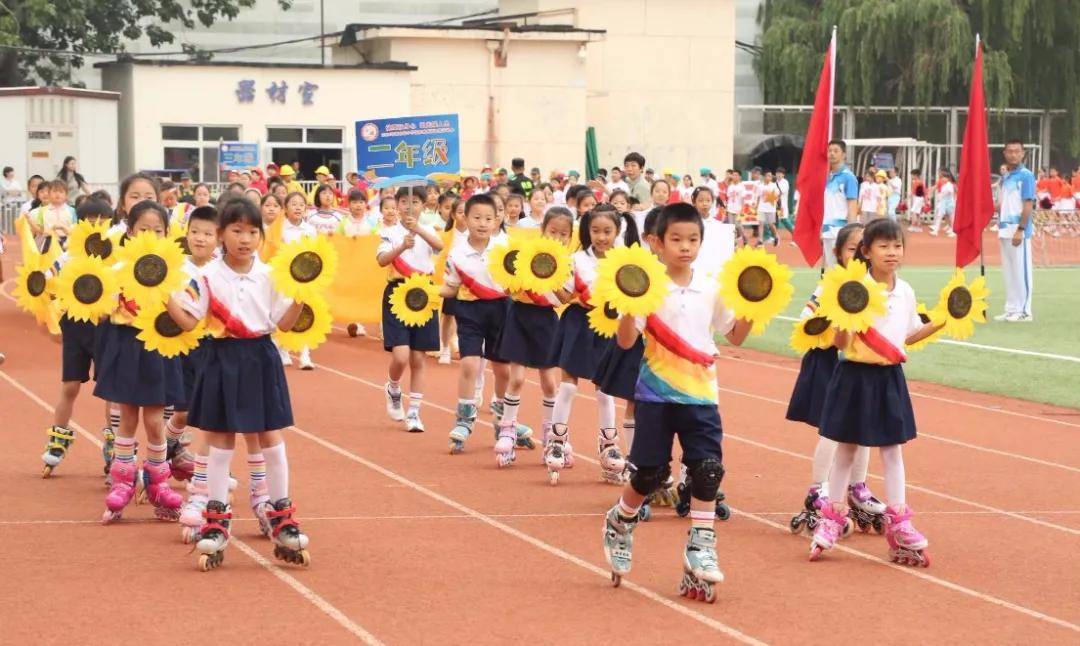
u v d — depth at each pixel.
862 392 7.62
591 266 9.48
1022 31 51.84
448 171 22.17
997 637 6.35
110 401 8.23
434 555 7.62
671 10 43.84
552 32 40.78
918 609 6.78
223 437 7.33
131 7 45.91
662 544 8.00
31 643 6.02
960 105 53.53
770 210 37.59
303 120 38.78
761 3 56.19
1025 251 20.34
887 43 50.75
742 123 51.53
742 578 7.31
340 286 17.97
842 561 7.71
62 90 35.62
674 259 6.99
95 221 9.45
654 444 6.90
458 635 6.22
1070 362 16.33
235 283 7.32
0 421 11.58
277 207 15.39
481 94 40.75
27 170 35.78
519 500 9.05
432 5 54.47
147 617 6.41
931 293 24.78
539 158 41.25
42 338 17.17
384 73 39.12
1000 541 8.22
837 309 7.42
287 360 15.98
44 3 40.97
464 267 10.70
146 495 8.90
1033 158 53.34
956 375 15.38
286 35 53.09
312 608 6.59
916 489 9.68
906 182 48.97
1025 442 11.57
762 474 10.07
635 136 44.03
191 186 24.62
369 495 9.13
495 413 10.95
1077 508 9.15
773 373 15.59
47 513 8.50
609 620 6.49
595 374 9.17
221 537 7.27
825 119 11.97
